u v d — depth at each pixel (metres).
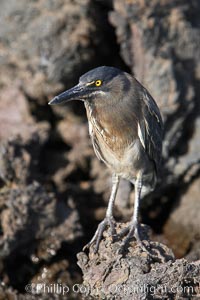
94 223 13.89
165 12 13.86
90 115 10.73
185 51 14.09
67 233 12.86
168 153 13.69
